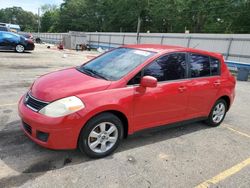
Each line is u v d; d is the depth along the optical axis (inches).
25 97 152.5
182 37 1063.0
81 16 3006.9
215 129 215.9
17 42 706.2
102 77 156.6
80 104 133.6
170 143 177.8
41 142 133.2
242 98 359.3
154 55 165.8
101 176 130.5
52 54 815.7
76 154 148.9
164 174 138.2
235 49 860.6
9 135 166.1
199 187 129.8
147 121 163.6
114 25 2479.1
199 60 194.7
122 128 153.9
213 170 147.3
